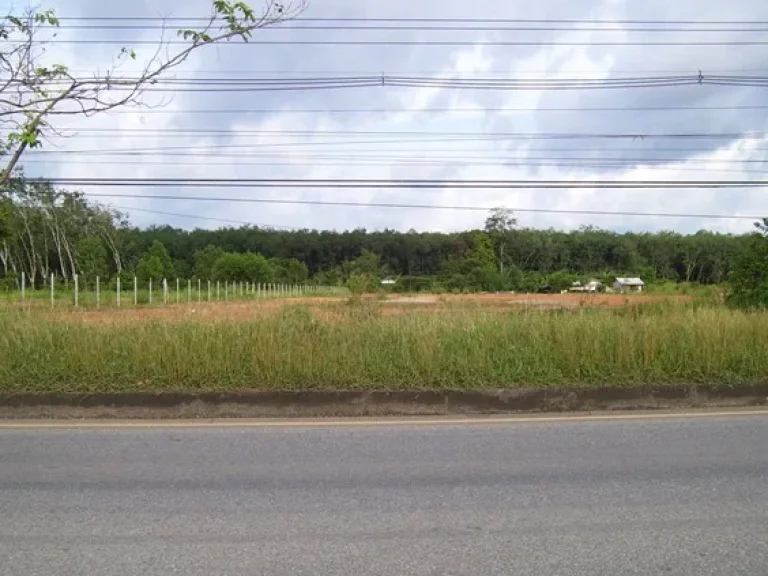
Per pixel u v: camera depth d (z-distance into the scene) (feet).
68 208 293.23
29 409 27.22
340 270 330.34
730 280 62.95
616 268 368.07
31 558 14.05
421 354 29.91
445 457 21.57
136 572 13.38
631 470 20.25
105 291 188.03
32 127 21.15
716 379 30.55
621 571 13.46
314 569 13.53
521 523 16.02
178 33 21.22
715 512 16.78
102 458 21.42
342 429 25.23
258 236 393.70
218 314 37.50
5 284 175.83
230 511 16.78
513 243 373.40
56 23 21.22
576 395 28.89
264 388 28.37
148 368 28.78
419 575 13.28
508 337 31.99
